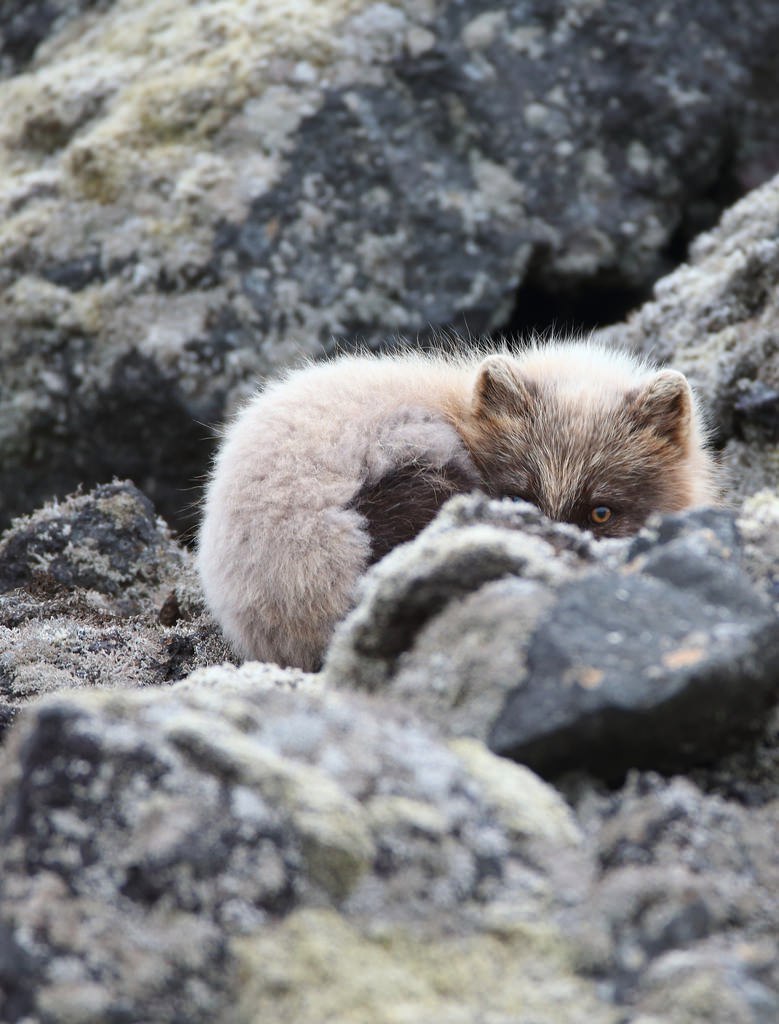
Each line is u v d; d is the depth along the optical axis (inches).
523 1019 191.2
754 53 747.4
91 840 210.8
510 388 480.4
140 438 685.3
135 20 794.8
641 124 734.5
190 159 704.4
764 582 278.4
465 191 709.3
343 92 708.7
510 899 209.0
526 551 264.8
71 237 701.9
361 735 231.3
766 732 251.4
